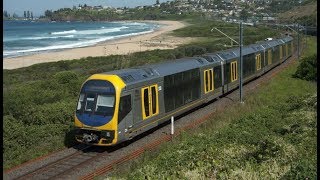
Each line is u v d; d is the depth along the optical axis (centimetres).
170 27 19212
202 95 2920
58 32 17362
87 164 1806
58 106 2670
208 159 1599
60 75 4034
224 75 3372
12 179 1631
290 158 1548
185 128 2389
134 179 1478
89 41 12356
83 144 2100
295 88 3866
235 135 2020
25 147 2056
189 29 15262
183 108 2631
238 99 3331
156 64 2505
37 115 2481
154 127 2394
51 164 1788
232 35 11188
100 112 1970
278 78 4544
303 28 10419
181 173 1463
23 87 3662
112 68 5753
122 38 13212
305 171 1256
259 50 4556
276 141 1705
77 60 7125
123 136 1997
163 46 10112
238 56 3762
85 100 2022
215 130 2234
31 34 16038
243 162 1577
